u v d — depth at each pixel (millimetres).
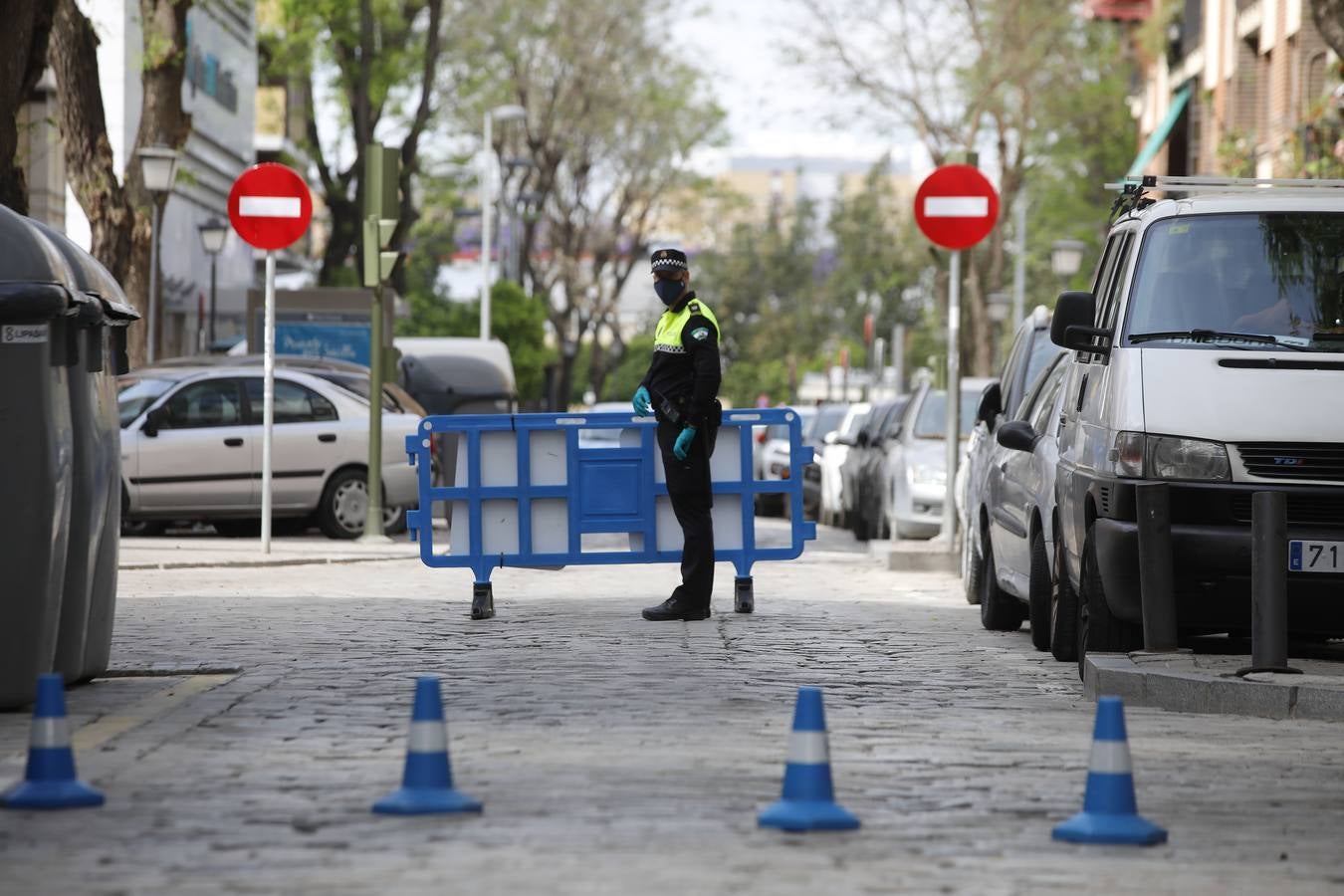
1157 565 32500
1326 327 34688
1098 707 20969
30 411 29375
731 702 30375
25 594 29484
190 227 162125
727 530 45531
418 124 125688
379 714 28766
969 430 73875
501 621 43219
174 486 72812
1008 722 28938
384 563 62094
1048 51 145250
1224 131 119438
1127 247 36875
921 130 145875
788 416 45500
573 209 198000
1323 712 29547
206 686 32031
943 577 59938
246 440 73562
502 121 190000
